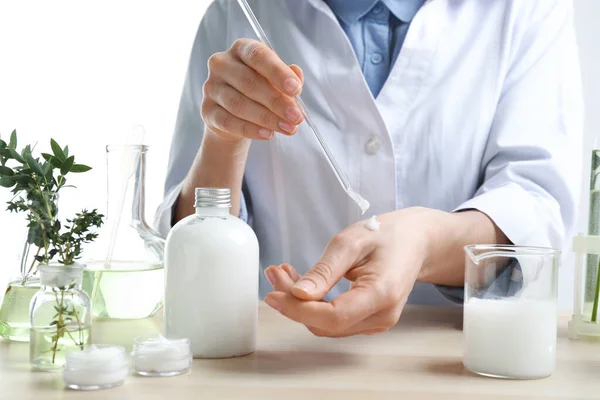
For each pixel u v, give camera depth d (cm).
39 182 91
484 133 134
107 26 250
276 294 81
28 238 89
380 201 136
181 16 249
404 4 135
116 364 75
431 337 97
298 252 142
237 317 87
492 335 79
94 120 250
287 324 104
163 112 251
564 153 127
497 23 136
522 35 136
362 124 134
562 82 133
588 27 203
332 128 137
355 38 138
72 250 91
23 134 250
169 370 79
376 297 82
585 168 206
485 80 135
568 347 94
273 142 140
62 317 81
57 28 250
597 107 204
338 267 84
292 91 93
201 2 248
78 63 250
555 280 81
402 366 84
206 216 90
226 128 103
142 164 104
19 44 249
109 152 102
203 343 86
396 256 86
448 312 113
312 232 140
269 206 144
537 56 135
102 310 104
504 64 134
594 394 74
